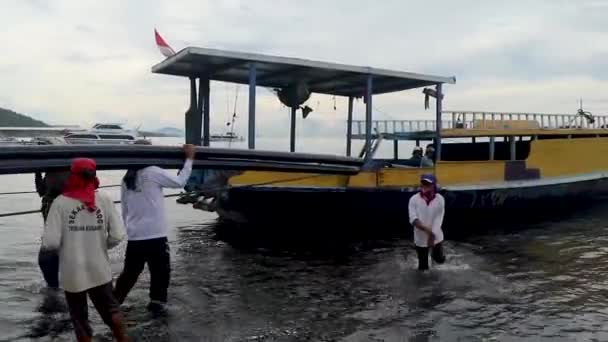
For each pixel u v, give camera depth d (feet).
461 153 57.41
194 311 20.84
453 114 43.14
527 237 36.65
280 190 35.58
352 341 17.89
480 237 36.68
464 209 41.37
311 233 38.34
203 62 35.58
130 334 18.20
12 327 18.97
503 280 25.43
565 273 26.84
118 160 22.90
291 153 29.45
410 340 18.02
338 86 45.62
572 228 40.50
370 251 32.12
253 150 27.71
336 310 21.16
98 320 19.72
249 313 20.71
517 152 53.98
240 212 38.86
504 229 40.04
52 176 21.95
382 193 36.83
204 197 36.37
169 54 36.63
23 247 34.37
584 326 19.38
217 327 19.08
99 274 15.84
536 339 18.13
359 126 49.78
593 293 23.45
